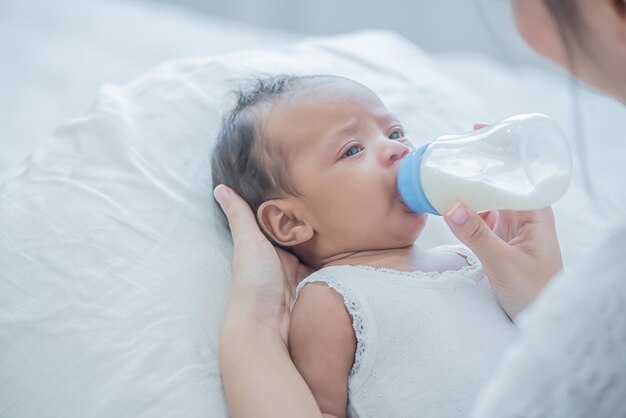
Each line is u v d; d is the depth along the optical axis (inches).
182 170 43.9
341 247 39.3
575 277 23.2
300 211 39.2
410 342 35.1
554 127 33.2
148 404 33.5
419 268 38.1
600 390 22.0
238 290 36.2
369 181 37.6
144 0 96.2
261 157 39.8
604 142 60.1
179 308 37.0
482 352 34.6
